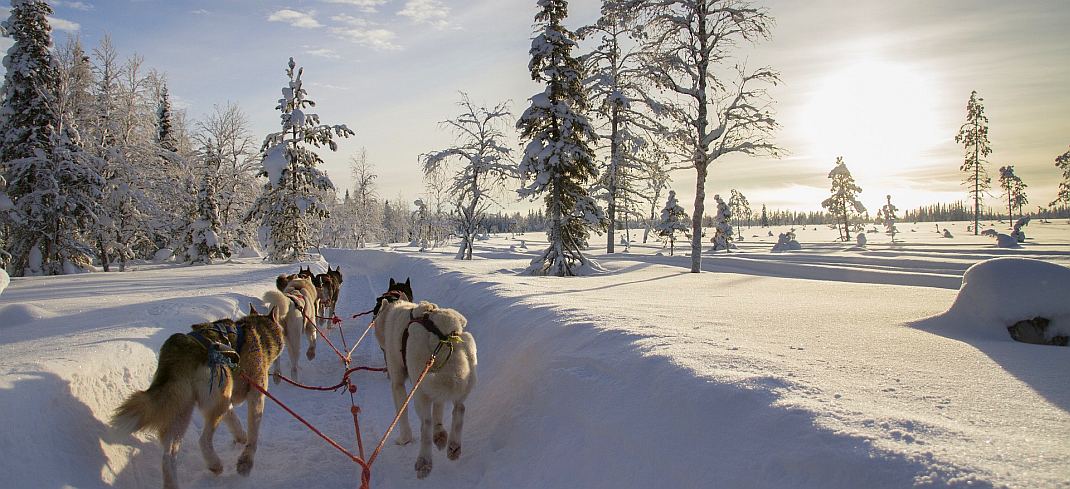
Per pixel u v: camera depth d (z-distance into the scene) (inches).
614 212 1456.7
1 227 1062.4
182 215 1552.7
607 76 1046.4
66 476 151.3
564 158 867.4
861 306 363.9
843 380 167.5
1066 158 2353.6
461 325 200.7
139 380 216.8
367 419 256.5
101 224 1107.3
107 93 1236.5
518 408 217.8
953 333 261.9
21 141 1016.9
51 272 1013.8
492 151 1360.7
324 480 195.3
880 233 3779.5
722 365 178.4
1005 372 180.5
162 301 395.9
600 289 513.0
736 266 1116.5
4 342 233.0
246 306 466.6
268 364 205.9
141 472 180.4
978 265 279.7
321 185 1446.9
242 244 1882.4
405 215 4618.6
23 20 1022.4
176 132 1755.7
